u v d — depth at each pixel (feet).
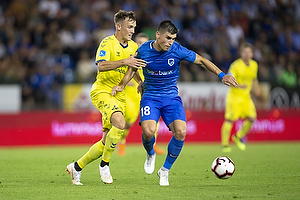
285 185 62.85
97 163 92.17
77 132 145.69
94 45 178.50
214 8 205.67
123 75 68.33
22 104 143.64
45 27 180.75
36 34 177.78
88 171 79.66
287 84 165.17
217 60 180.96
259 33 205.67
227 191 57.88
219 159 64.90
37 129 143.64
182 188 60.44
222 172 64.08
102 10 191.31
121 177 72.18
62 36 179.01
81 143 145.69
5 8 185.26
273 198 52.85
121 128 62.18
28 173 77.92
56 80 155.43
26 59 167.22
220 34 195.31
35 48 172.04
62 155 111.34
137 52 64.64
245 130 122.83
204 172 77.41
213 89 155.63
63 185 63.72
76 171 64.34
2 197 54.34
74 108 146.72
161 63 63.36
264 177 70.90
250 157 103.09
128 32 67.72
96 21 188.03
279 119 158.51
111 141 62.34
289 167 83.87
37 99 144.77
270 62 192.03
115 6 193.57
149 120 62.95
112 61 62.90
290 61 191.83
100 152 64.23
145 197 53.67
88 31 184.85
